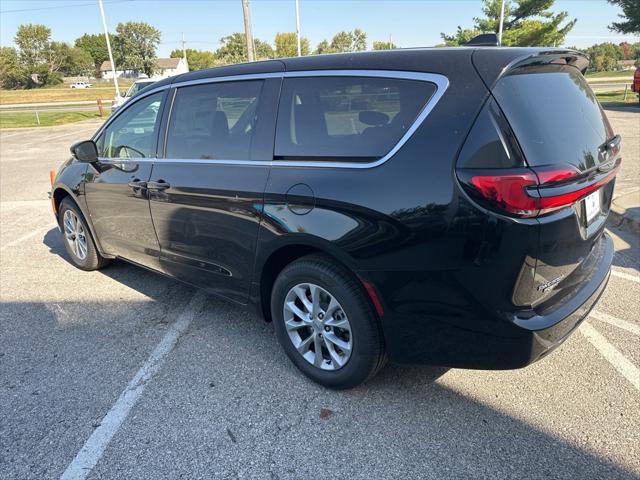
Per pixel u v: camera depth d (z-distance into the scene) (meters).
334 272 2.60
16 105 45.41
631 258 4.63
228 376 3.04
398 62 2.49
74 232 4.84
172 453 2.44
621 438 2.43
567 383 2.87
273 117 2.90
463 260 2.19
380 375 3.00
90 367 3.19
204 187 3.16
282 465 2.34
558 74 2.62
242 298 3.22
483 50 2.39
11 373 3.14
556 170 2.14
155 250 3.81
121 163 3.93
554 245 2.22
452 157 2.20
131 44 89.56
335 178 2.53
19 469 2.36
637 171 7.76
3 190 8.96
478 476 2.24
